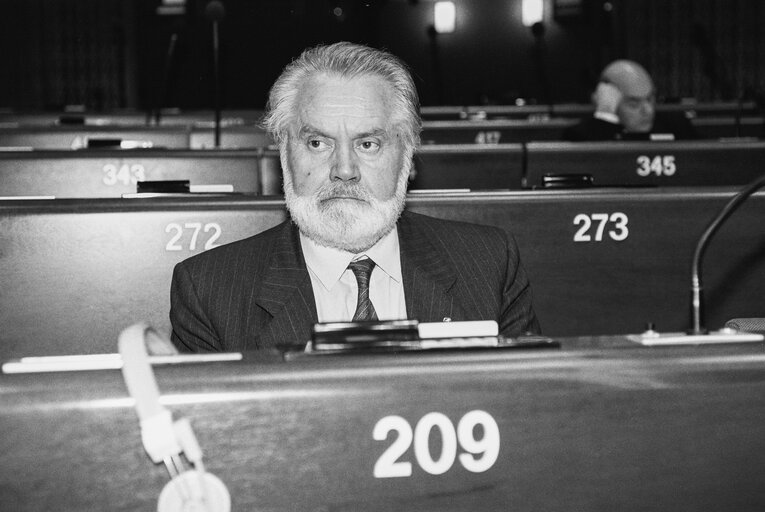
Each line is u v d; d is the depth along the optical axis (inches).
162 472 40.8
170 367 41.6
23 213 102.9
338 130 75.2
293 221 83.8
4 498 40.4
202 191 119.2
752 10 510.9
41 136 265.4
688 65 516.1
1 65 518.0
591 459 43.1
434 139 314.2
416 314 79.6
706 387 43.4
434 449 42.4
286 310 78.0
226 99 472.1
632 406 43.2
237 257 82.5
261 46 468.1
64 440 40.5
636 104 293.6
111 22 513.7
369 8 473.1
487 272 83.6
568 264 115.0
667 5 515.5
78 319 103.7
